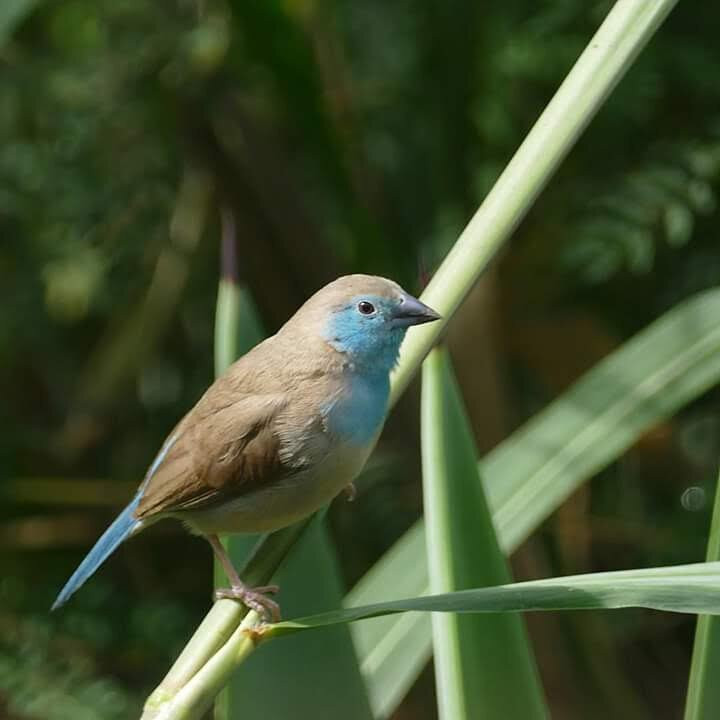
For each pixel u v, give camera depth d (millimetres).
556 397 12039
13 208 12453
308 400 6234
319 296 6422
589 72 5930
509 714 5816
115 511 12180
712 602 4898
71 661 10336
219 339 7059
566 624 10445
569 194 11477
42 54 12703
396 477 11719
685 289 11578
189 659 5340
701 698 5574
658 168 10359
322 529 6605
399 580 7719
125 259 12742
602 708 10320
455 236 11727
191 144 11922
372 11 12484
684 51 11023
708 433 11703
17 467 12359
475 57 11586
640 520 11594
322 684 6445
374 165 12312
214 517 6441
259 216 11844
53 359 13359
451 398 6020
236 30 11438
